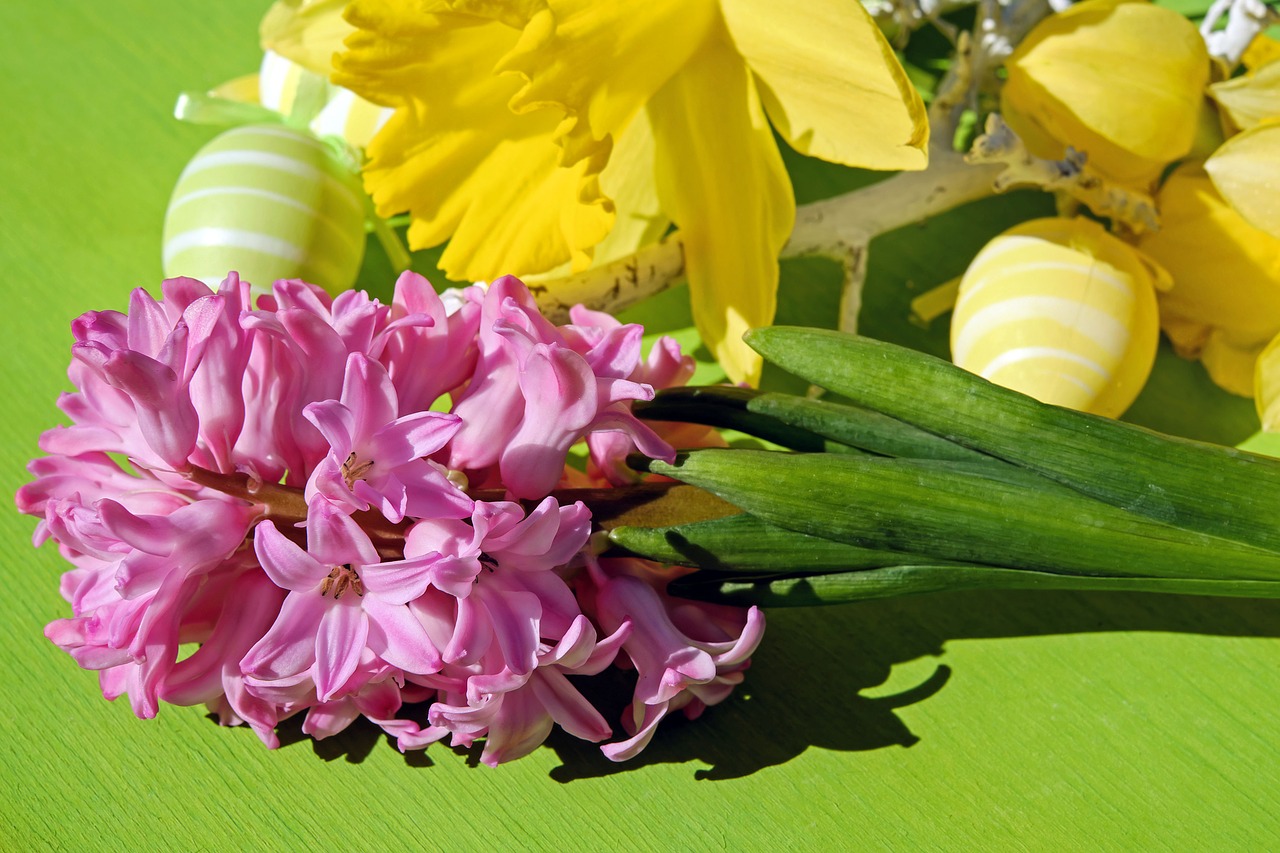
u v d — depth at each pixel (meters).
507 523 0.48
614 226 0.59
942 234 0.61
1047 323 0.54
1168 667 0.54
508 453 0.50
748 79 0.55
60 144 0.64
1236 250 0.57
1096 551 0.51
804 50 0.53
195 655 0.50
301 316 0.49
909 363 0.51
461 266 0.56
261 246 0.56
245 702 0.50
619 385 0.50
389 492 0.48
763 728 0.53
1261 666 0.54
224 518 0.48
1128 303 0.55
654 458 0.51
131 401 0.49
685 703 0.52
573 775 0.52
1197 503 0.50
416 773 0.52
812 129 0.54
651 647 0.50
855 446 0.52
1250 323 0.57
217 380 0.49
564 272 0.58
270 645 0.48
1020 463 0.51
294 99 0.60
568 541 0.49
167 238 0.57
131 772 0.52
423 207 0.55
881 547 0.51
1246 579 0.51
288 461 0.50
